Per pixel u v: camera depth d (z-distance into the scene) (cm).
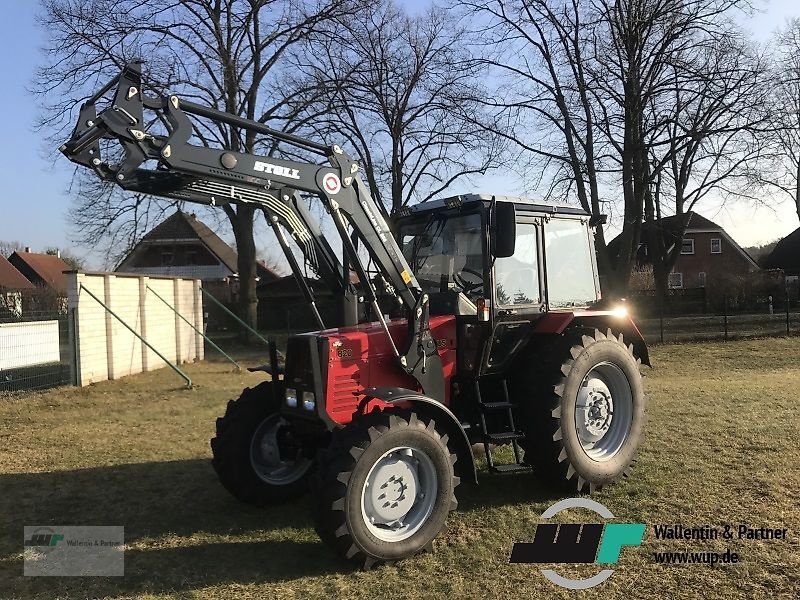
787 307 1830
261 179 410
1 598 350
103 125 371
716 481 501
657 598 331
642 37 1845
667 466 544
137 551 411
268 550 410
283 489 501
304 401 438
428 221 540
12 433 757
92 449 673
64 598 350
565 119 2003
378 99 2202
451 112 2133
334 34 1969
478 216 506
